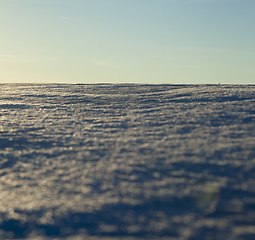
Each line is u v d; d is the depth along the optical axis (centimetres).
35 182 334
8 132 506
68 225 252
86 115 620
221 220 243
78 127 528
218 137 433
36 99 825
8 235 245
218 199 271
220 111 580
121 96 830
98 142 442
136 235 231
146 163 356
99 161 374
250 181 299
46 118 604
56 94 902
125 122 546
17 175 355
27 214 272
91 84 1173
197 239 221
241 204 262
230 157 357
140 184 308
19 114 644
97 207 273
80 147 426
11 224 260
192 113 580
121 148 411
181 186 298
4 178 349
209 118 536
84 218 259
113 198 286
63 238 235
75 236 237
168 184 303
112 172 340
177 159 360
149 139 441
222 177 311
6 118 605
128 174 332
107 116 603
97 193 298
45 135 487
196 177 314
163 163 352
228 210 255
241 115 545
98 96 842
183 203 269
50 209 277
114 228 242
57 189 314
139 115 596
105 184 315
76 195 298
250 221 239
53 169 363
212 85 995
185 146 402
